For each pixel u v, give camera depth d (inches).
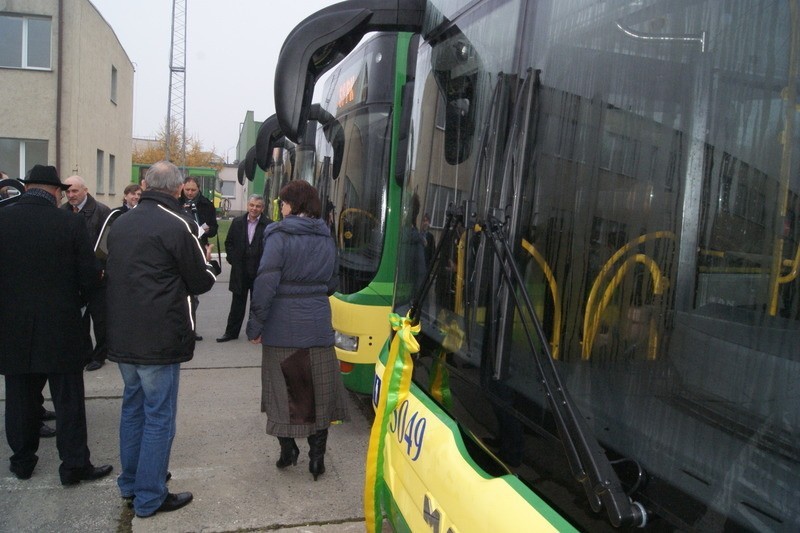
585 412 60.9
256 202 309.0
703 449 48.7
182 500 148.4
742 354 46.5
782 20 45.4
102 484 159.3
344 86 220.2
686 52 53.3
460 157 92.7
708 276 49.9
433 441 85.0
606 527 54.7
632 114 58.5
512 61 78.8
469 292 82.2
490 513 67.5
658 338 53.8
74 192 238.5
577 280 63.6
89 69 724.0
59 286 146.8
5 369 145.9
